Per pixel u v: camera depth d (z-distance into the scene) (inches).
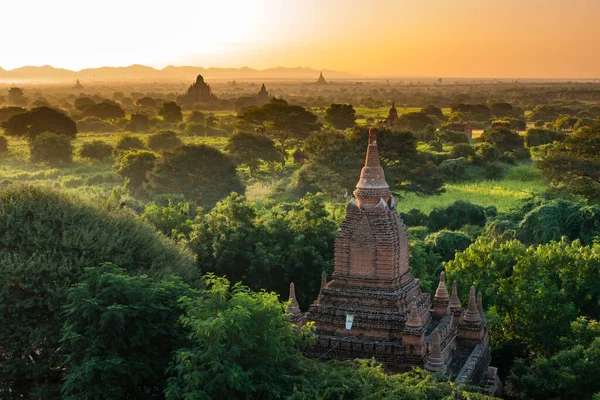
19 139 7037.4
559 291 1478.8
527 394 1220.5
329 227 1888.5
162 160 3690.9
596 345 1143.0
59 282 1158.3
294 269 1761.8
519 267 1594.5
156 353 1061.8
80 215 1333.7
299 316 1209.4
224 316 923.4
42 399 1079.0
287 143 5910.4
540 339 1497.3
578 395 1139.3
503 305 1588.3
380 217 1185.4
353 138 3558.1
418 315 1130.0
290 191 3863.2
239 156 4662.9
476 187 4030.5
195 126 7603.4
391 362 1119.0
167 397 882.1
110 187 4062.5
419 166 3587.6
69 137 5900.6
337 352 1162.0
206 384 889.5
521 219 2640.3
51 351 1133.1
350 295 1195.3
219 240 1764.3
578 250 1610.5
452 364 1187.9
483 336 1301.7
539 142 5723.4
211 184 3639.3
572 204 2443.4
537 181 4247.0
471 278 1685.5
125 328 1028.5
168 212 2057.1
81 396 966.4
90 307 1007.0
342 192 3513.8
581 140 3398.1
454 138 5954.7
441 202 3472.0
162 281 1135.0
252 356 973.8
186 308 1013.2
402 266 1240.2
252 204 2455.7
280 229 1803.6
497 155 4751.5
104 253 1248.8
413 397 892.0
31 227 1253.7
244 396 956.6
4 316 1127.6
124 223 1397.6
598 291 1501.0
